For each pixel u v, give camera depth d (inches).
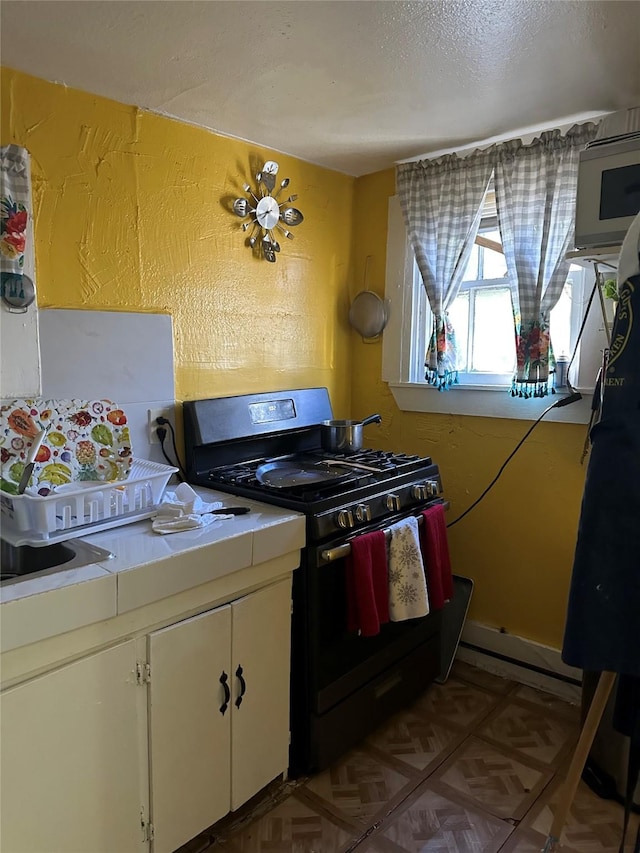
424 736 79.0
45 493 56.7
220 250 84.7
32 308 57.9
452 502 98.4
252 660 62.7
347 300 106.3
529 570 91.2
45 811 47.3
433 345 92.9
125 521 61.8
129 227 74.3
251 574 61.8
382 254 102.6
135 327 75.8
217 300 85.0
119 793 52.2
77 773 49.0
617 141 62.0
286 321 95.4
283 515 65.9
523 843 61.8
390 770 72.4
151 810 54.9
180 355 81.3
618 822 64.5
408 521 75.4
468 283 95.7
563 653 45.9
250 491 73.4
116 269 73.5
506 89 69.6
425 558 79.1
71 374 70.3
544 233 80.6
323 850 60.8
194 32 57.1
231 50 60.4
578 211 64.8
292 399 94.2
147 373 77.5
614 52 60.8
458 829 63.6
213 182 82.7
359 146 88.8
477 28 56.4
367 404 107.4
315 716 68.8
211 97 71.6
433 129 82.0
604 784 68.2
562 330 86.6
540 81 67.5
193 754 57.7
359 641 73.9
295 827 63.8
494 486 93.6
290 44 59.2
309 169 96.2
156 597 52.7
